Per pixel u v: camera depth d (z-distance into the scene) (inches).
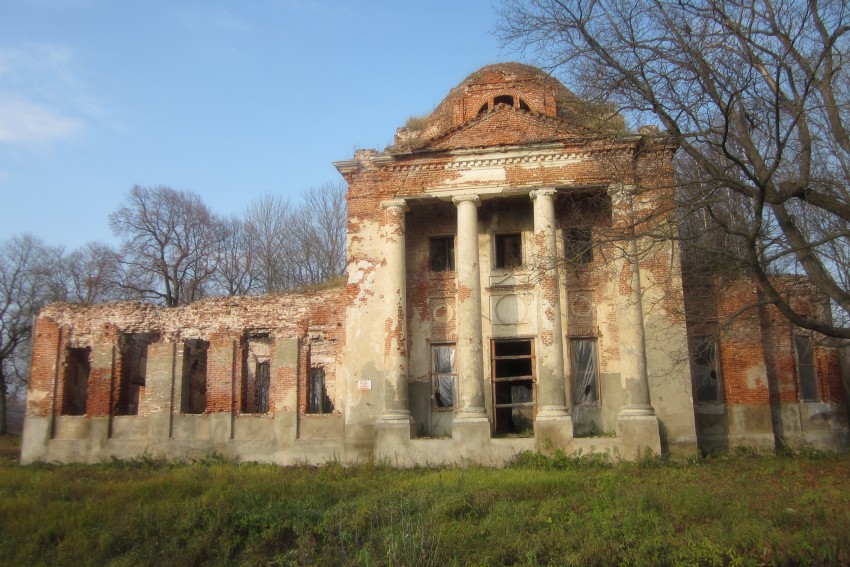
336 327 955.3
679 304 804.6
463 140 885.2
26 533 515.5
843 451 883.4
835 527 440.1
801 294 933.8
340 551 476.7
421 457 816.3
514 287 906.1
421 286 935.7
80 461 959.6
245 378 989.8
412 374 912.9
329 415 917.2
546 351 812.0
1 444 1254.3
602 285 885.8
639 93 569.9
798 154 584.4
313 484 666.8
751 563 408.8
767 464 749.9
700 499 532.4
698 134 560.1
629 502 538.6
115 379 994.1
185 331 994.1
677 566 413.1
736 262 635.5
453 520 518.6
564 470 737.6
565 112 950.4
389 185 894.4
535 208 851.4
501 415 1035.3
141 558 482.3
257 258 1948.8
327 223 1923.0
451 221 946.7
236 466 866.1
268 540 510.6
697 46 532.4
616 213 757.9
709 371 889.5
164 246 1908.2
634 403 784.3
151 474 816.3
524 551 449.1
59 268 1856.5
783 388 911.0
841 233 536.4
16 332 1685.5
